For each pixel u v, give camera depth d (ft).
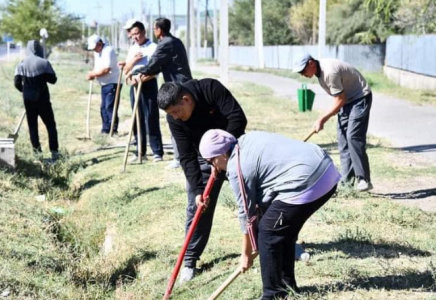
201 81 19.77
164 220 28.04
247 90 96.78
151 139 39.34
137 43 38.93
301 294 18.58
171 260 23.38
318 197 17.04
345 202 28.96
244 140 17.15
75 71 141.38
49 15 156.46
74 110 67.92
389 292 18.83
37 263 23.79
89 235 29.35
